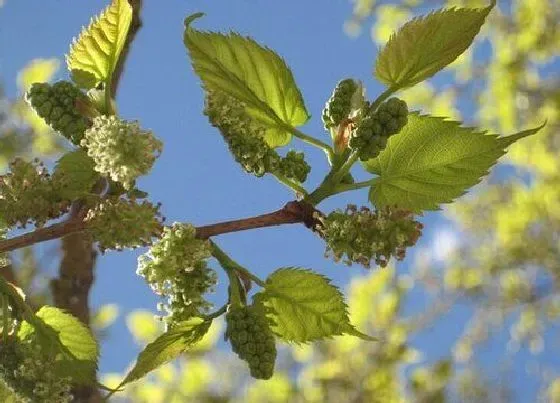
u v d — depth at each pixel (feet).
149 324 2.54
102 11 1.10
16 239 1.05
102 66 1.12
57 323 1.12
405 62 1.09
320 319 1.08
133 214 1.01
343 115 1.09
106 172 0.99
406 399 3.56
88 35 1.11
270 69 1.11
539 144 4.74
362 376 3.36
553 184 4.81
